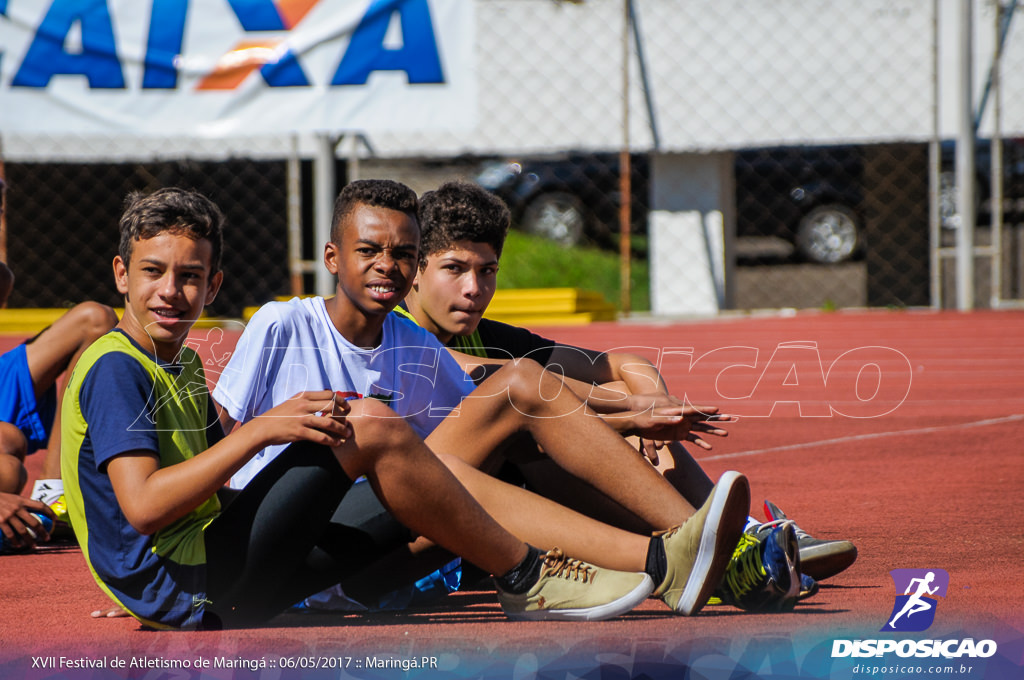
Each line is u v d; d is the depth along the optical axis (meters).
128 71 31.75
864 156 38.16
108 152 36.78
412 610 8.21
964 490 12.30
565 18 36.09
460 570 8.49
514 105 36.59
